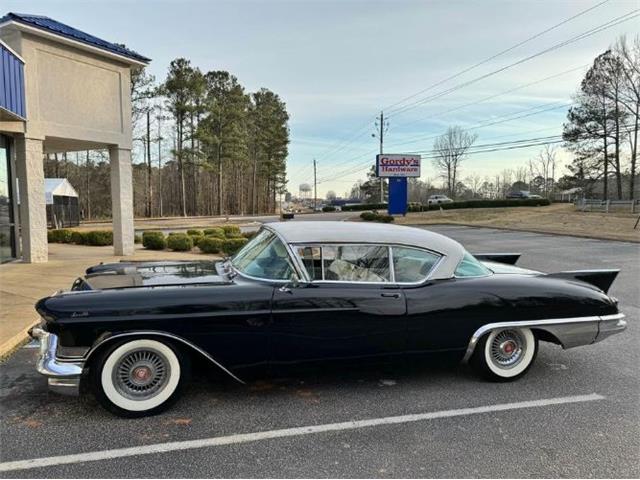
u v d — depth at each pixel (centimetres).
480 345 386
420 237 391
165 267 427
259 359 345
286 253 359
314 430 309
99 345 312
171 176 6259
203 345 332
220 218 4988
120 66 1217
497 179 8125
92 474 256
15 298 682
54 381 310
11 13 950
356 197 11175
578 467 268
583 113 4725
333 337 352
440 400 358
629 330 568
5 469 260
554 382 397
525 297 385
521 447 290
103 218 5216
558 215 3297
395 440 297
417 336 367
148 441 293
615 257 1349
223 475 256
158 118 4912
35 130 1025
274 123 6862
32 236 1041
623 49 4309
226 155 5512
